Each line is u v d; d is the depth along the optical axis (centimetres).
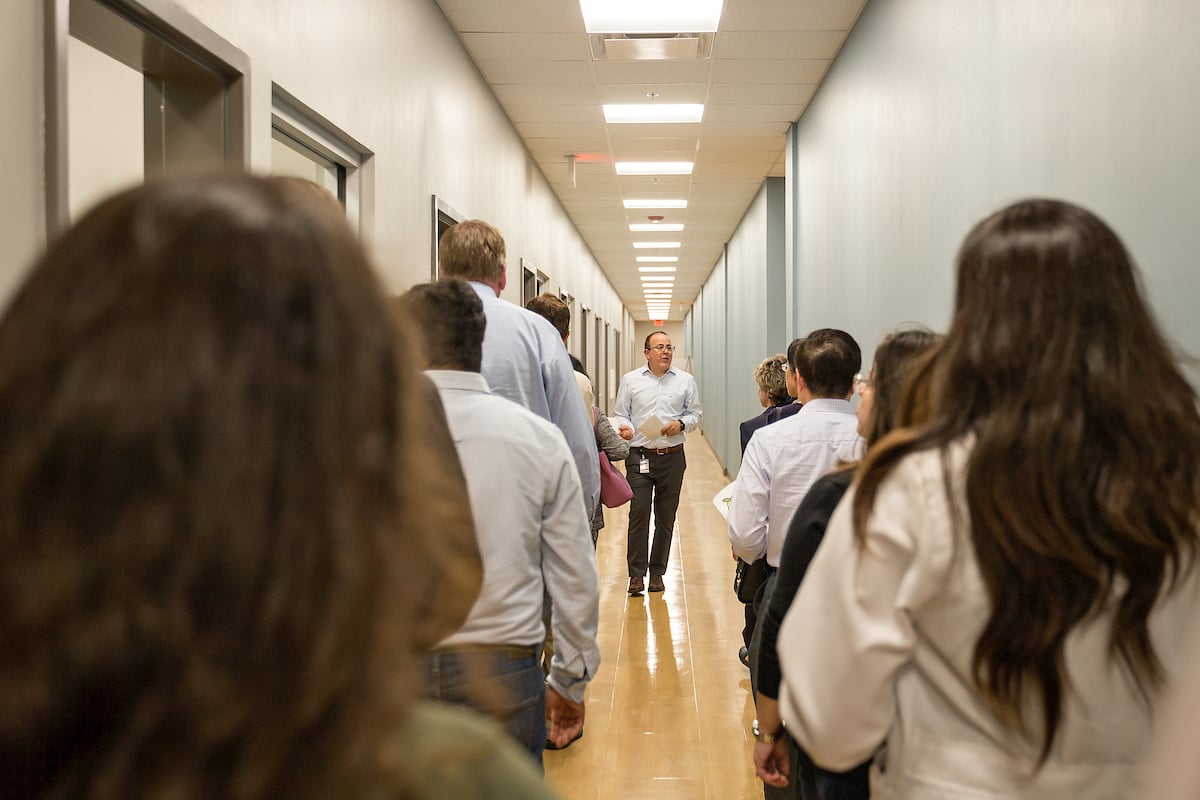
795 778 158
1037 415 90
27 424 35
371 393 40
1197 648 37
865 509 96
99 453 35
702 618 495
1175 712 36
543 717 169
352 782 36
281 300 38
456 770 41
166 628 34
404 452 42
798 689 100
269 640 35
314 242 40
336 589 37
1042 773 90
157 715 34
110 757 34
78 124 283
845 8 464
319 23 297
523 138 733
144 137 245
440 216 473
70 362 35
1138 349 94
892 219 407
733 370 1223
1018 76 265
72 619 34
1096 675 89
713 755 319
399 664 39
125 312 36
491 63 548
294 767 35
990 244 99
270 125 259
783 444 255
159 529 34
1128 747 91
